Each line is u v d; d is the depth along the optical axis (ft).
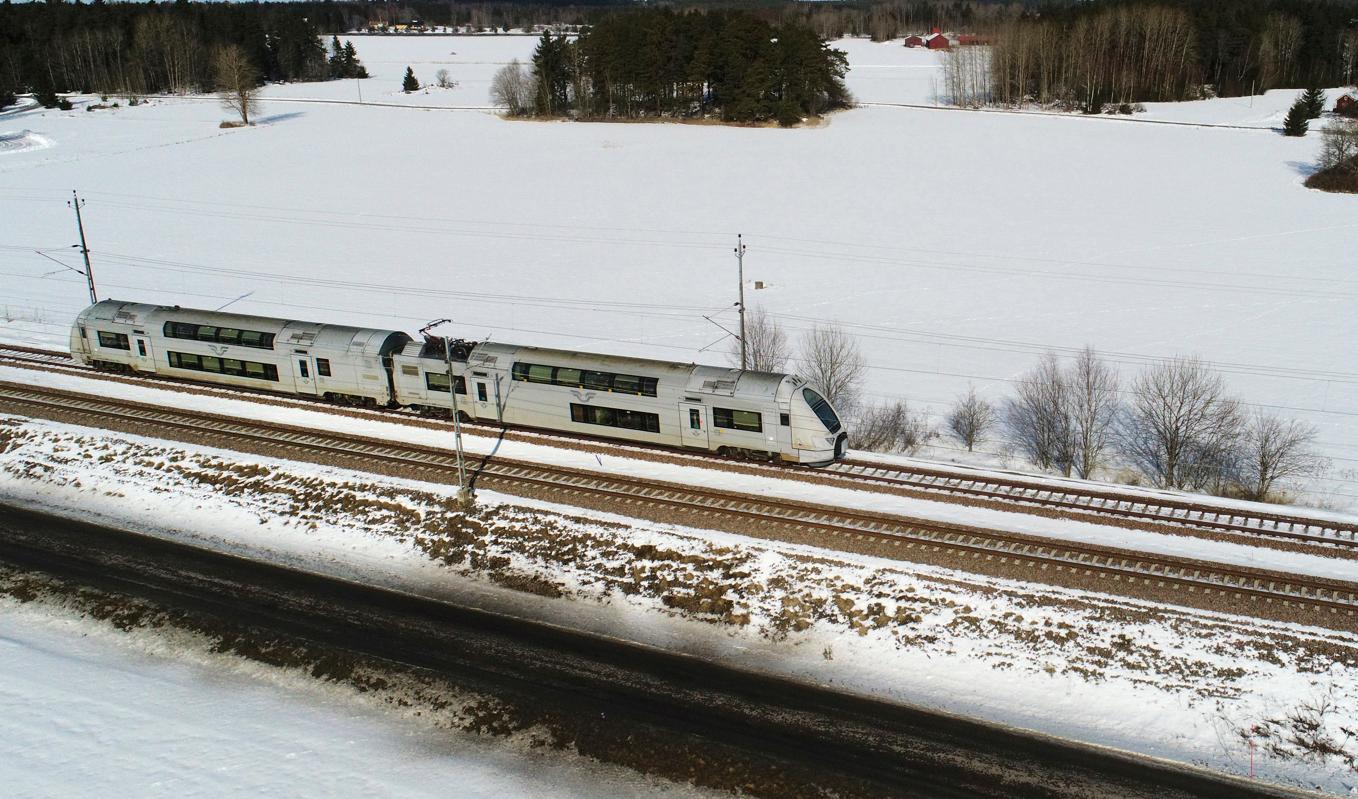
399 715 97.96
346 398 166.91
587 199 351.87
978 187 355.56
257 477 144.87
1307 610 104.58
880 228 306.35
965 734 93.09
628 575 118.73
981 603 108.78
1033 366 195.31
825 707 97.19
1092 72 529.86
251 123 524.52
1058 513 126.72
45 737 95.61
